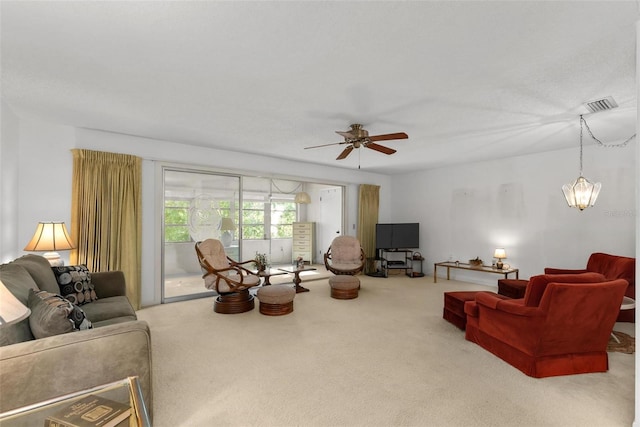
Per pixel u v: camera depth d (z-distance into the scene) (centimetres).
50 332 153
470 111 320
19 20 175
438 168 667
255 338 308
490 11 168
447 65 228
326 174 647
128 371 160
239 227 530
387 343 296
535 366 230
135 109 321
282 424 179
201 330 331
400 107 312
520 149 490
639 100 169
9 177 318
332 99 292
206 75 245
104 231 389
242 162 522
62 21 177
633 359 265
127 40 197
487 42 198
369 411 191
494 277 571
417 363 255
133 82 258
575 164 473
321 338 308
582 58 216
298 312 398
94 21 177
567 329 230
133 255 408
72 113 333
